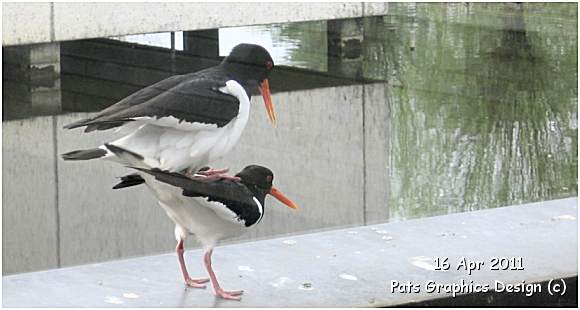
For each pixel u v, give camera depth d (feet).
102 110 10.36
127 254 10.32
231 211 9.37
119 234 10.52
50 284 9.72
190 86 9.41
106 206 10.74
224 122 9.50
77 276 9.87
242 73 9.87
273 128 10.80
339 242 10.69
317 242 10.68
